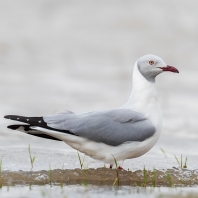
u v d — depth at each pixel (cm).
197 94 2075
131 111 1023
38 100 1895
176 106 1828
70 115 1007
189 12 3247
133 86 1057
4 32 3039
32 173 994
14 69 2544
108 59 2795
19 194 857
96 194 869
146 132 1009
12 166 1046
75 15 3269
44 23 3203
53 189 898
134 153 1022
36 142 1289
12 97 1930
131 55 2861
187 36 3033
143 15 3200
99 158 1024
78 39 3045
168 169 1054
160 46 2945
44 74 2475
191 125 1541
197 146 1311
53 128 992
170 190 912
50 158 1123
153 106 1038
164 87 2208
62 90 2108
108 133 996
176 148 1281
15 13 3256
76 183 948
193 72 2523
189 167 1091
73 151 1202
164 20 3169
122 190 903
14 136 1343
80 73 2509
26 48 2888
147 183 968
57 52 2878
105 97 1995
